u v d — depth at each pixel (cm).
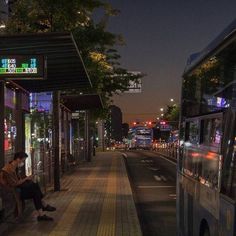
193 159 836
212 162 683
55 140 1975
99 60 2572
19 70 1090
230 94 606
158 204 1780
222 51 652
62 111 2888
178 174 1007
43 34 960
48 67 1383
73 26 2102
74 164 3516
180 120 1013
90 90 2791
